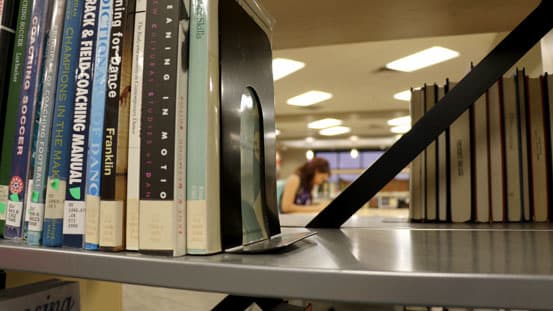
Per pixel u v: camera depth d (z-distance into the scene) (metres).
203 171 0.37
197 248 0.36
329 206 0.69
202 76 0.38
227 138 0.40
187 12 0.39
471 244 0.43
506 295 0.26
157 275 0.34
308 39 0.98
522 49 0.64
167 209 0.36
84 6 0.44
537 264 0.30
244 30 0.46
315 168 3.79
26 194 0.46
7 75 0.50
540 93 0.80
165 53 0.38
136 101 0.40
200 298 1.20
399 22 0.87
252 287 0.30
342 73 3.35
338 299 0.28
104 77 0.41
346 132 7.23
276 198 0.55
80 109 0.43
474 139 0.80
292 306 0.61
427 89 0.85
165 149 0.37
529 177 0.79
